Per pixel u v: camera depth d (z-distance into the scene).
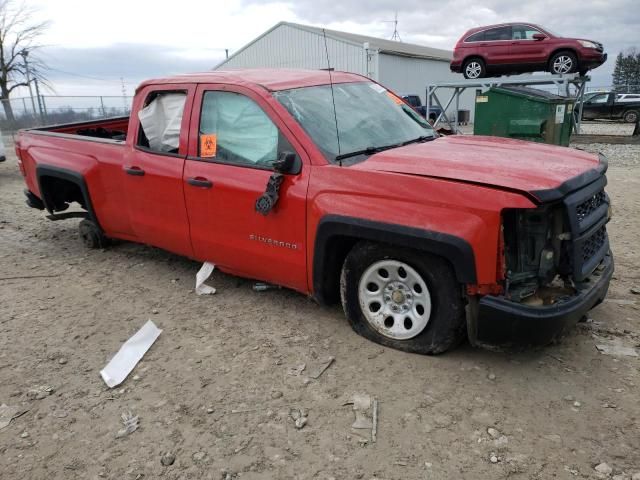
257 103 4.04
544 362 3.48
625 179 9.98
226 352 3.80
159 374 3.57
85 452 2.88
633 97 28.66
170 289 4.96
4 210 8.62
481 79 17.14
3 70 36.22
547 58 17.11
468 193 3.09
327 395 3.25
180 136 4.54
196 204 4.43
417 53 38.78
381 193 3.37
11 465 2.81
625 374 3.32
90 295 4.92
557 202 3.07
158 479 2.66
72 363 3.76
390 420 3.00
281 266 4.03
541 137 12.51
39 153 5.95
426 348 3.53
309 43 34.69
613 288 4.61
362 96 4.59
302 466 2.70
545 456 2.69
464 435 2.86
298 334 3.99
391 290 3.62
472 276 3.11
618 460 2.64
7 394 3.41
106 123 7.04
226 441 2.90
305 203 3.71
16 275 5.50
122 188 5.14
